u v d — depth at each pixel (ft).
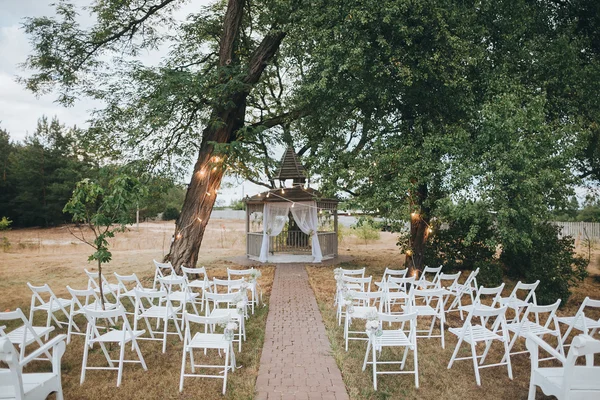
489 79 32.68
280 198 52.70
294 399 14.11
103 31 44.78
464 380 16.62
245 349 19.84
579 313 17.79
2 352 10.71
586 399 11.47
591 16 37.91
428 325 24.61
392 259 56.80
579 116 32.99
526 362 18.95
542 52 33.86
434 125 34.55
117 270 46.01
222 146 37.78
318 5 32.99
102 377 16.76
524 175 27.27
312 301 30.48
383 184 33.22
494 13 34.45
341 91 34.47
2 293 34.01
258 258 55.16
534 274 32.09
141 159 41.22
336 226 59.31
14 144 148.87
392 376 16.79
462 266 39.91
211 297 19.90
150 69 39.42
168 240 81.00
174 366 17.97
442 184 31.96
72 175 121.60
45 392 12.35
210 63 48.55
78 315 26.86
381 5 29.76
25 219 123.03
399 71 31.40
